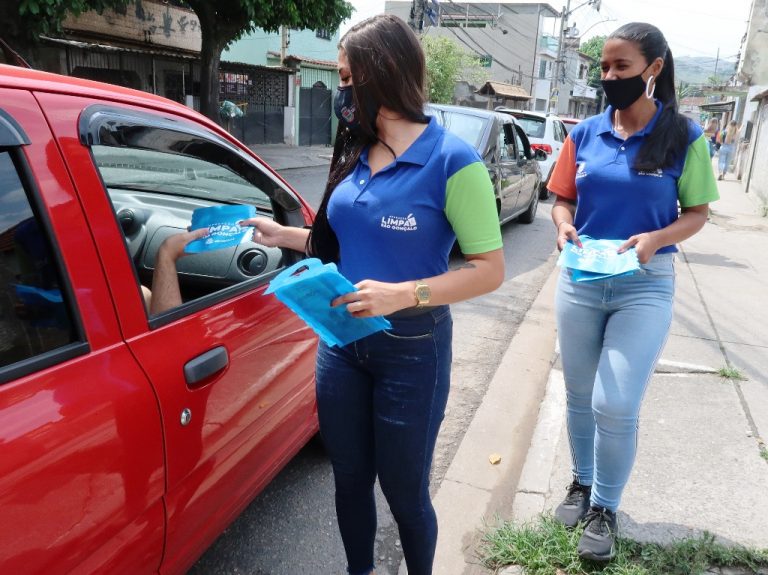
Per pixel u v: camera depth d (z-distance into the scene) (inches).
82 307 56.8
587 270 81.7
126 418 57.4
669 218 86.3
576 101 2277.3
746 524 97.6
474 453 122.5
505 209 301.6
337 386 69.2
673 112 83.4
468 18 1680.6
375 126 62.5
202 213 85.0
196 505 70.3
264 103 807.1
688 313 204.8
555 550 90.7
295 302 55.5
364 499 75.5
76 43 490.9
